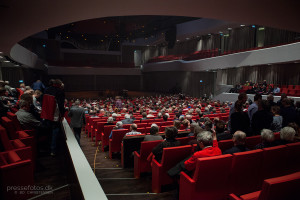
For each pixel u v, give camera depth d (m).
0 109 4.23
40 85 9.78
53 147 3.73
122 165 4.54
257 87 15.98
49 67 29.91
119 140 5.23
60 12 5.00
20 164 2.25
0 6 4.57
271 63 15.50
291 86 14.66
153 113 10.68
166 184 3.24
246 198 2.24
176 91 29.19
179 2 4.43
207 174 2.37
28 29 6.40
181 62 26.67
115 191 3.35
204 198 2.44
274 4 4.28
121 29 28.69
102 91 32.84
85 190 1.75
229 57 19.36
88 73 32.31
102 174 4.13
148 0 4.33
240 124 3.65
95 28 29.36
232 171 2.50
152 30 28.83
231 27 20.67
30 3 4.43
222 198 2.53
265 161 2.69
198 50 26.73
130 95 31.44
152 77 35.59
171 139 3.38
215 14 5.14
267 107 3.76
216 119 4.86
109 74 33.62
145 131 5.60
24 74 19.95
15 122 3.50
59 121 3.77
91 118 7.95
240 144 2.81
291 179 1.72
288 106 4.54
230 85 20.33
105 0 4.32
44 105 3.48
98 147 6.37
